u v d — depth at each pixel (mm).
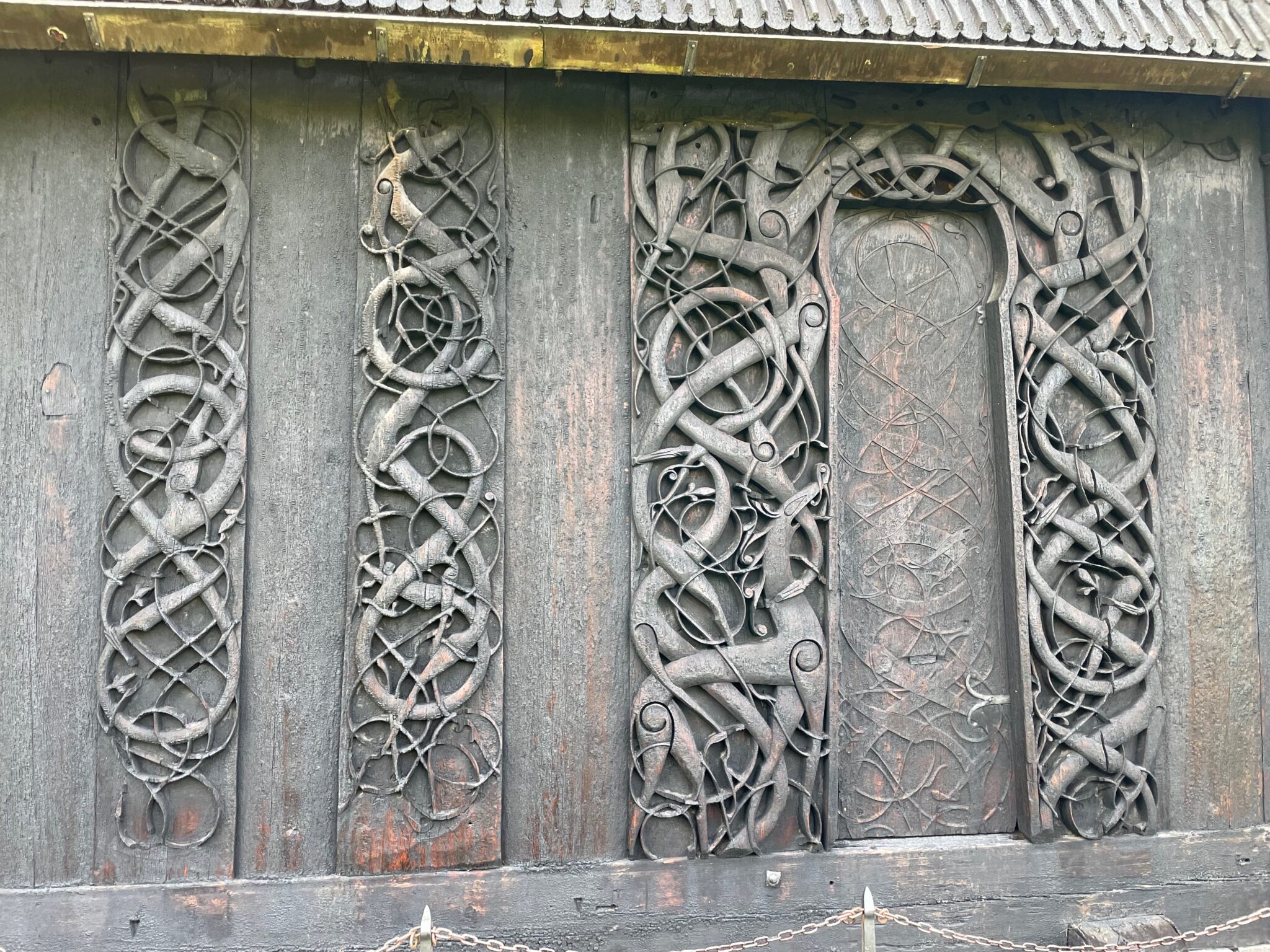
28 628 2494
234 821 2508
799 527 2744
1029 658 2793
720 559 2664
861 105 2867
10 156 2580
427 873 2549
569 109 2781
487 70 2744
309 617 2584
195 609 2551
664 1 2449
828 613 2707
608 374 2738
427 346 2633
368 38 2375
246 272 2621
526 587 2660
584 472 2707
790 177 2850
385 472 2588
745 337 2781
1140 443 2918
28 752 2477
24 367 2543
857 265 2947
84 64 2615
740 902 2646
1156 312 2998
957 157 2922
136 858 2488
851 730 2830
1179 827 2885
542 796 2625
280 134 2672
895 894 2711
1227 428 3002
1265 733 2947
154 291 2568
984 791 2857
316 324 2645
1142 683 2873
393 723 2535
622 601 2691
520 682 2641
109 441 2529
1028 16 2582
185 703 2523
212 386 2568
